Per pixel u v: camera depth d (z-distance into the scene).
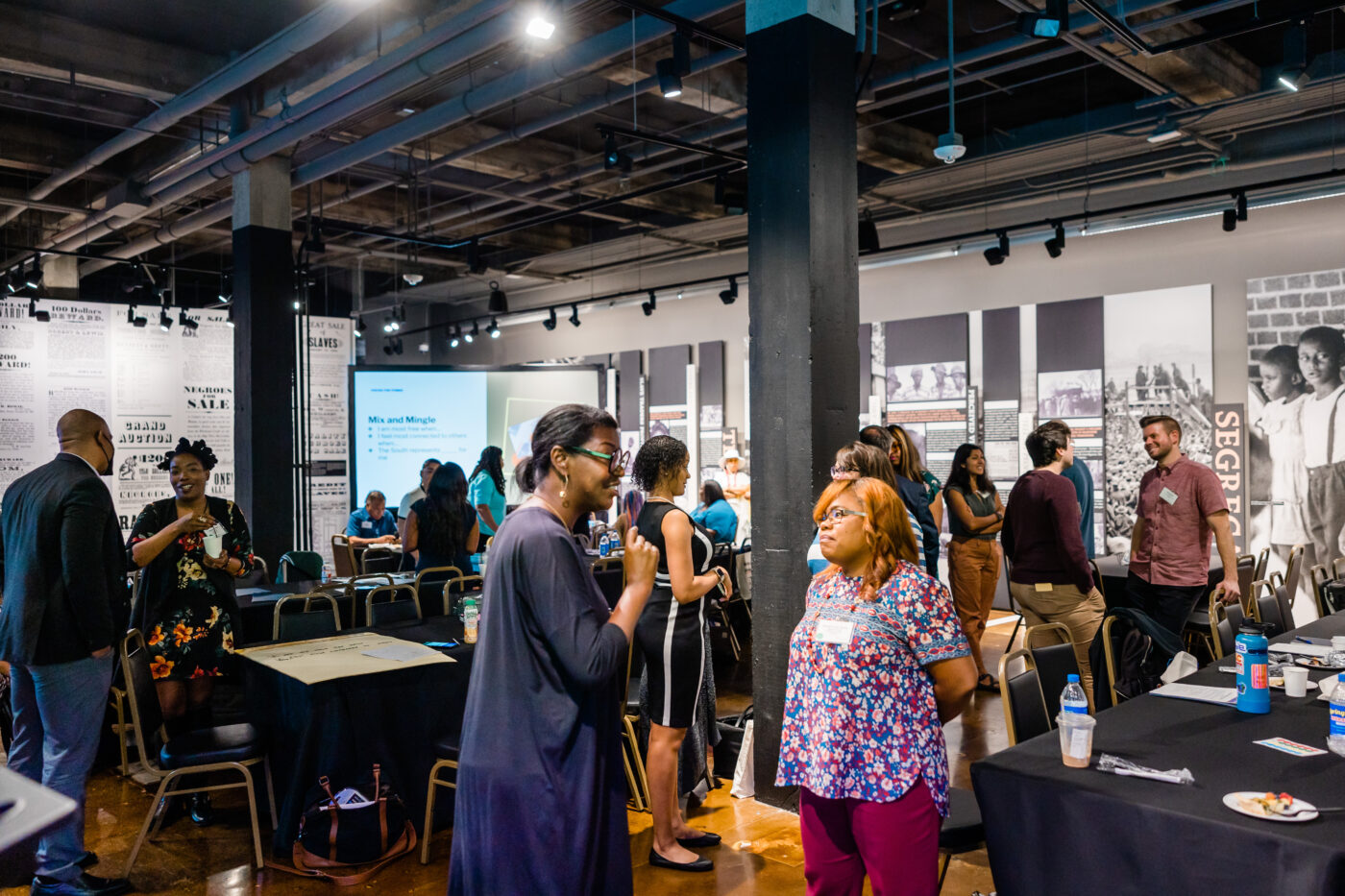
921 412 9.44
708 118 7.77
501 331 14.51
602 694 1.80
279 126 6.39
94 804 3.99
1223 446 7.63
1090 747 2.16
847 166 3.91
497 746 1.75
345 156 7.23
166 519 3.94
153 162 8.32
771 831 3.60
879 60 6.46
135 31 6.28
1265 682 2.61
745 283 11.08
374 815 3.30
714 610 6.58
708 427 11.45
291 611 5.06
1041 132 7.98
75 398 9.37
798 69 3.73
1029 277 8.80
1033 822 2.06
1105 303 8.27
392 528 9.24
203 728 3.62
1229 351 7.66
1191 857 1.82
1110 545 8.22
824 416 3.73
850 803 2.16
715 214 9.68
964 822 2.47
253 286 7.48
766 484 3.83
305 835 3.28
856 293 3.93
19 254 11.49
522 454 12.48
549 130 8.25
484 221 10.86
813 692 2.22
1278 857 1.71
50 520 3.03
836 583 2.30
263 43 5.41
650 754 3.30
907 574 2.19
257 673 3.60
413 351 15.40
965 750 4.63
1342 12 5.91
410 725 3.54
